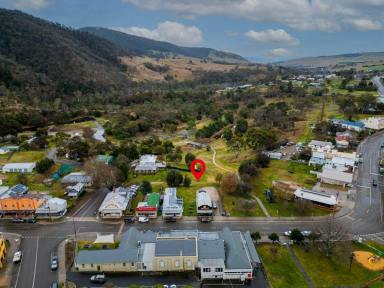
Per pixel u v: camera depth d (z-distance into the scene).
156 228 124.06
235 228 123.56
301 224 125.94
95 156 198.25
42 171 175.88
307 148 194.25
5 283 95.75
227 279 97.19
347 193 148.75
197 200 139.38
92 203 144.88
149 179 171.75
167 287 93.25
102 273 100.06
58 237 118.50
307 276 98.44
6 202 132.12
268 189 152.88
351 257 101.56
